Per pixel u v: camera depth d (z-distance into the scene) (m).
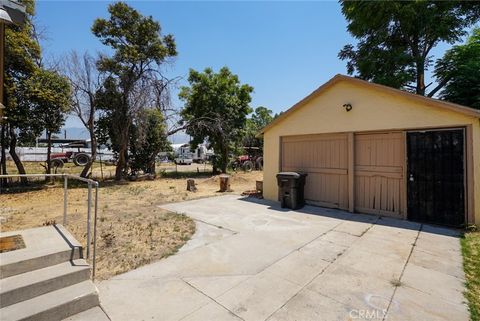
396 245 4.32
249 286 3.02
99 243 4.38
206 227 5.36
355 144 6.75
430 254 3.92
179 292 2.90
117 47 13.14
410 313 2.51
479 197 4.96
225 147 18.02
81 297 2.56
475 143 4.98
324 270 3.42
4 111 9.02
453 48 11.62
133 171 15.48
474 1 12.06
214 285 3.05
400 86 12.93
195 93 17.66
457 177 5.21
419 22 12.49
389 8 12.06
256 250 4.12
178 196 9.37
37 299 2.51
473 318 2.43
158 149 15.91
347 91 6.82
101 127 13.85
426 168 5.62
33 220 5.66
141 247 4.23
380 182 6.32
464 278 3.17
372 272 3.35
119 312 2.54
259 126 37.88
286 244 4.39
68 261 3.08
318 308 2.59
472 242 4.38
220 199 8.71
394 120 6.00
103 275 3.29
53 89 10.25
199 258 3.81
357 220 5.92
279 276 3.26
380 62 13.73
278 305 2.65
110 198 8.82
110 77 12.89
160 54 13.84
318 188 7.49
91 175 14.90
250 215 6.40
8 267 2.67
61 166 17.78
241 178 14.62
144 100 13.25
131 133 14.15
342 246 4.29
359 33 14.44
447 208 5.34
